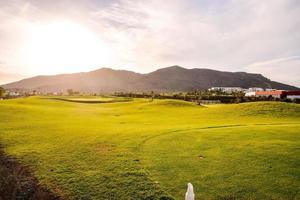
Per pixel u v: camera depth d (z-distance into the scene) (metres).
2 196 10.38
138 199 9.55
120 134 21.89
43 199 10.04
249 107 44.66
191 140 19.38
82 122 31.16
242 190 10.12
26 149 16.58
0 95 128.12
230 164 13.31
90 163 13.70
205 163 13.52
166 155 15.13
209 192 9.94
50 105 61.06
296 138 19.86
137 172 12.16
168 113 46.50
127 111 52.25
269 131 23.12
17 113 36.53
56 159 14.45
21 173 12.52
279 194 9.80
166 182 10.95
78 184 11.00
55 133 22.22
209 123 31.05
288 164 13.27
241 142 18.53
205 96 116.81
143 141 19.02
